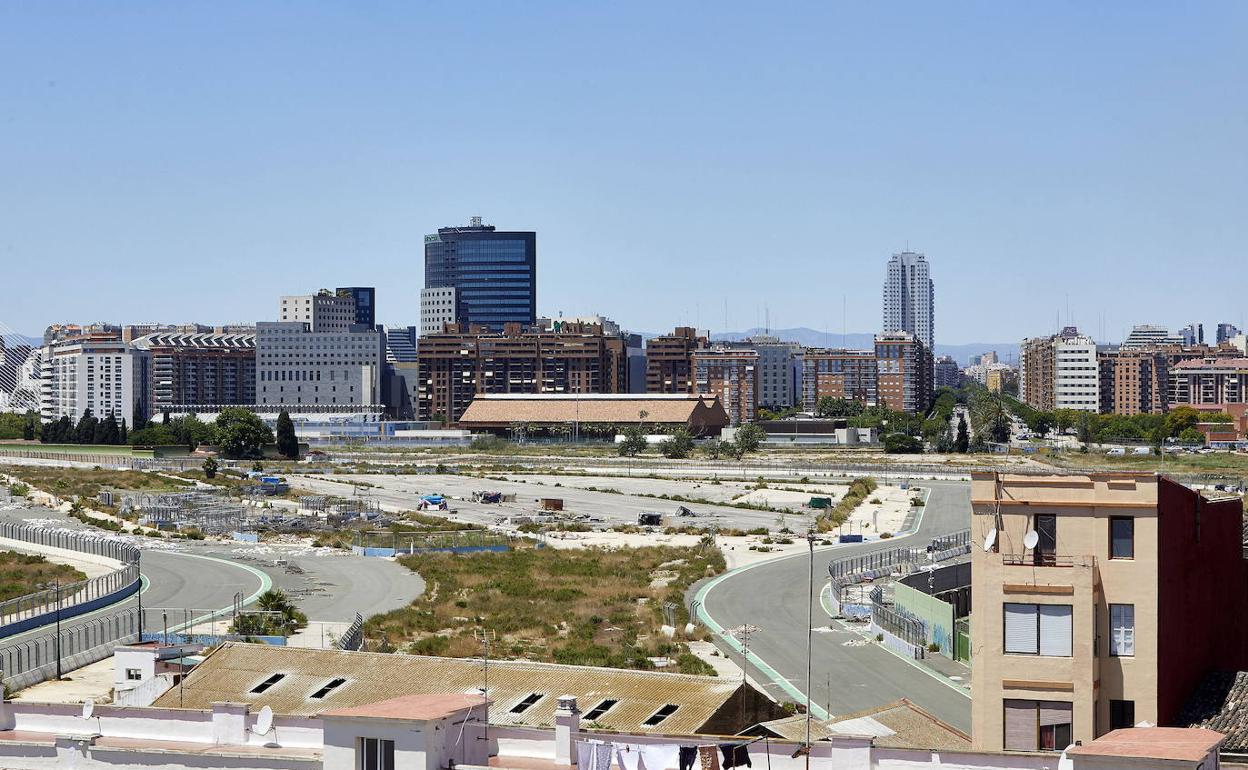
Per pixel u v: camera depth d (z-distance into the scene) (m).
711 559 194.00
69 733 52.94
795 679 114.81
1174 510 67.12
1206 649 71.56
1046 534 66.25
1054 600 64.56
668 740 49.09
